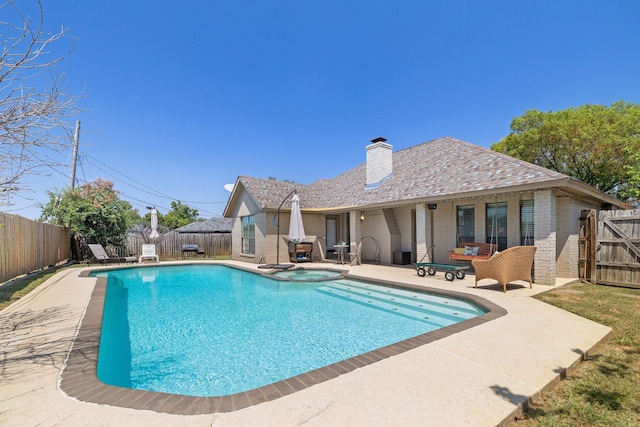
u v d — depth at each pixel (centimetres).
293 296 993
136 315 787
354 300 930
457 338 483
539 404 310
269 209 1706
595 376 369
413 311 799
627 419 281
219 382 439
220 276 1464
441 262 1448
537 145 2192
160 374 465
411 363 391
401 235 1653
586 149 2020
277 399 306
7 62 385
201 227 3225
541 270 948
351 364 391
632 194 1780
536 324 554
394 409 286
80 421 271
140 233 2466
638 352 442
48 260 1554
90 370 383
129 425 264
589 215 1024
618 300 742
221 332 652
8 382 350
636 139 1773
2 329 557
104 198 2136
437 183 1294
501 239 1252
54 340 496
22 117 409
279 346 572
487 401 300
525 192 1016
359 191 1780
